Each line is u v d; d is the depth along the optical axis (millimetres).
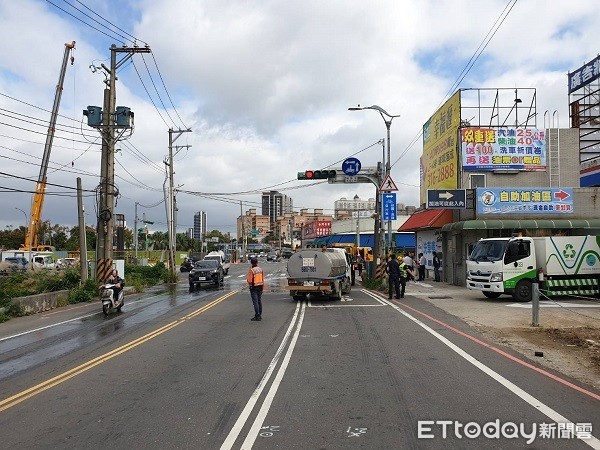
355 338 12438
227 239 159250
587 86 33469
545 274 20188
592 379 8352
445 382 8125
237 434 5805
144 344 12031
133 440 5695
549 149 27422
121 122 27484
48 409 6984
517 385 7926
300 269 21953
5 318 18172
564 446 5426
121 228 33219
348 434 5785
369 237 64375
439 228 30125
